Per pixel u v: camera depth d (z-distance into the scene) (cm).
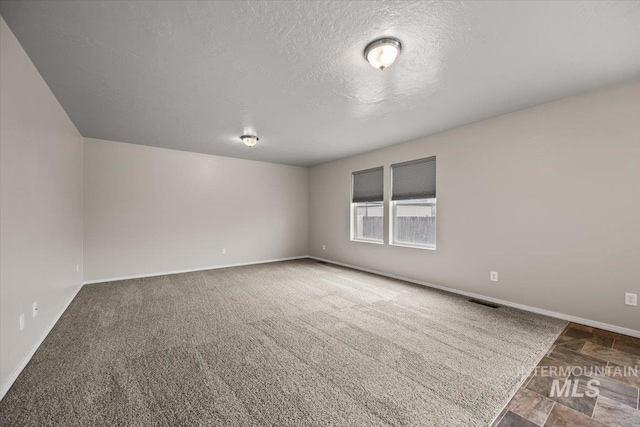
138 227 484
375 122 364
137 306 330
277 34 187
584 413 155
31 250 216
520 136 323
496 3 158
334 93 279
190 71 236
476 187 364
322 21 174
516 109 321
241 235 604
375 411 155
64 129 320
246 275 500
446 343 238
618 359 212
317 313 309
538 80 252
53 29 179
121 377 187
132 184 479
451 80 252
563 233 292
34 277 221
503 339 245
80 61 218
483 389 176
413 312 312
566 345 235
